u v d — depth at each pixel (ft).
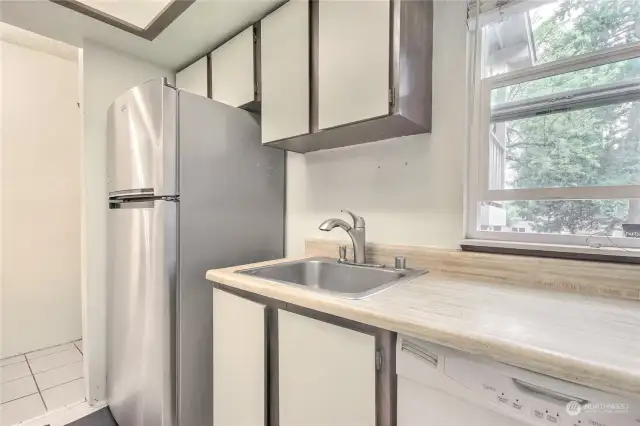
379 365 2.50
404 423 2.39
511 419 1.94
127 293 4.81
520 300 2.77
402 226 4.55
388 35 3.48
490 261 3.61
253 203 5.48
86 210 5.67
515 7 3.60
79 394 6.04
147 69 6.47
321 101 4.09
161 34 5.46
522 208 3.77
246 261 5.34
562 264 3.18
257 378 3.44
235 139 5.18
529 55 3.72
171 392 4.28
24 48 7.82
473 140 4.01
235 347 3.73
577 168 3.42
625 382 1.52
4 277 7.59
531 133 3.70
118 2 4.58
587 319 2.27
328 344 2.83
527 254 3.55
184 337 4.41
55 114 8.31
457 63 4.01
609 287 2.95
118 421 5.15
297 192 5.93
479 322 2.21
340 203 5.28
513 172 3.82
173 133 4.34
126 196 4.84
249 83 5.17
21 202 7.82
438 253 4.04
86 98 5.66
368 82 3.62
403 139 4.51
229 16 4.95
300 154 5.87
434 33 4.16
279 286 3.27
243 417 3.63
